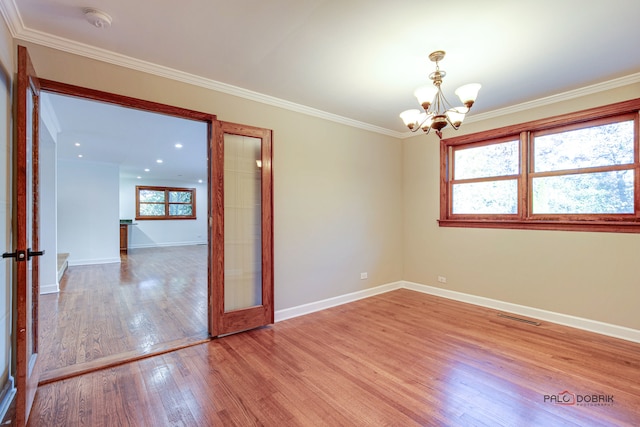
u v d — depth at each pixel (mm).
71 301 4121
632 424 1718
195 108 2846
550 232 3324
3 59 1822
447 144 4270
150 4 1833
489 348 2680
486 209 3918
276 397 1989
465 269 4078
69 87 2246
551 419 1767
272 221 3277
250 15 1942
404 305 3957
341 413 1832
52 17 1958
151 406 1895
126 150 5848
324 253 3873
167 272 6176
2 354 1836
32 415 1799
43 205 4547
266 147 3225
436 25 2047
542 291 3387
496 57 2473
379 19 1983
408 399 1966
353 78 2869
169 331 3080
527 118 3488
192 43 2281
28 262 1770
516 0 1792
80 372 2268
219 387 2102
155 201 11078
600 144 3055
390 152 4684
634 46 2305
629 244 2846
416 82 2953
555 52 2395
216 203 2902
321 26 2064
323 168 3859
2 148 1829
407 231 4816
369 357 2531
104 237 7246
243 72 2746
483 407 1881
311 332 3074
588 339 2854
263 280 3205
